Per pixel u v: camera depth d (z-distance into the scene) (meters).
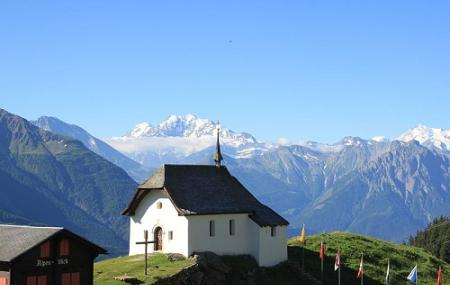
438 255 186.25
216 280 94.56
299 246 121.06
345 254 119.94
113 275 86.81
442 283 122.00
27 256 68.88
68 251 73.00
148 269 90.31
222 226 101.69
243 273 98.69
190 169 105.38
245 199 106.62
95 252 75.31
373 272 115.50
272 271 103.88
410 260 127.75
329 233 136.62
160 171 103.06
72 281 73.31
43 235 70.44
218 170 108.56
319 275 108.31
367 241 132.50
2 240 70.94
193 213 97.44
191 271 90.88
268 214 107.12
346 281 109.06
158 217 101.62
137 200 104.00
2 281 68.06
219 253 100.75
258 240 104.00
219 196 103.62
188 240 97.19
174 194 99.62
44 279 70.56
